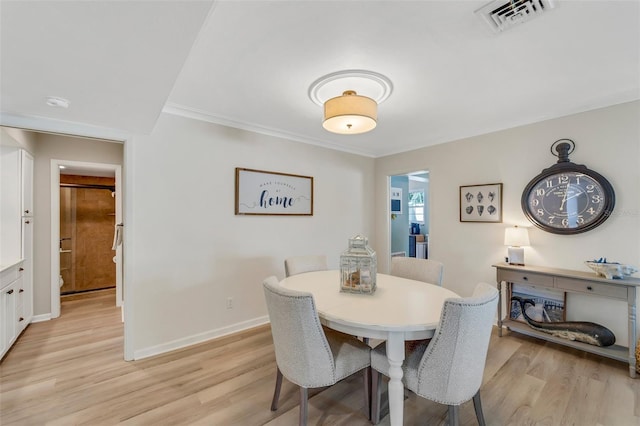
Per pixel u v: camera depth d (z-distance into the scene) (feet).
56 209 11.47
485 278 11.02
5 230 9.63
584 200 8.66
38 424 5.55
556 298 9.14
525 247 9.95
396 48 5.78
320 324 5.09
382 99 8.14
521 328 9.37
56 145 11.44
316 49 5.79
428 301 5.99
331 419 5.76
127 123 7.43
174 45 4.12
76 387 6.77
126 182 8.09
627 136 8.09
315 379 5.12
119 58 4.43
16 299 9.26
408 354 5.50
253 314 10.58
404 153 13.96
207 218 9.50
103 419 5.71
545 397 6.41
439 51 5.89
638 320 7.89
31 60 4.42
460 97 8.12
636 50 5.85
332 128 7.15
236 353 8.50
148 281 8.38
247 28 5.11
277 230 11.30
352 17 4.85
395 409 4.90
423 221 23.30
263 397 6.45
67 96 5.81
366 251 6.63
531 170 9.90
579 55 6.05
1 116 6.60
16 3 3.13
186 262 9.05
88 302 13.79
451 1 4.51
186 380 7.09
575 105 8.68
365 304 5.80
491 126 10.66
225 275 9.89
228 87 7.47
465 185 11.66
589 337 8.07
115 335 9.81
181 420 5.69
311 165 12.51
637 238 7.91
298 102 8.41
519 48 5.80
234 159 10.16
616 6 4.61
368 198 14.96
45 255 11.25
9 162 9.75
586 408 6.03
